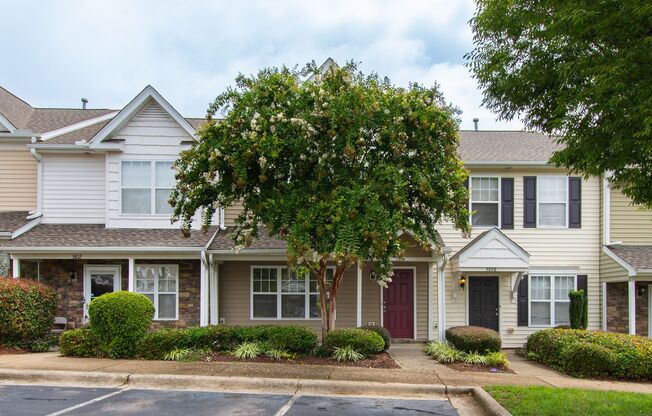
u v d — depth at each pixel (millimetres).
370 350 11961
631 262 15211
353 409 7836
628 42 6148
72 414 7273
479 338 12555
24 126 17484
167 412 7457
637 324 16359
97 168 16219
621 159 6207
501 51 7773
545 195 16609
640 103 5680
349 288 16344
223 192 11289
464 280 16156
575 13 5902
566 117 6723
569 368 11172
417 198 11273
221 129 10930
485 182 16531
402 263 16453
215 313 15336
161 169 15820
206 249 14734
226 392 8891
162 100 15602
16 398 8219
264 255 15148
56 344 13453
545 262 16438
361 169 10961
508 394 8297
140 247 14555
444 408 8039
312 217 9953
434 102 10930
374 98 10594
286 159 10945
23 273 15805
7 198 16703
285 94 10828
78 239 14766
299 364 10984
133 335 11508
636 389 9773
